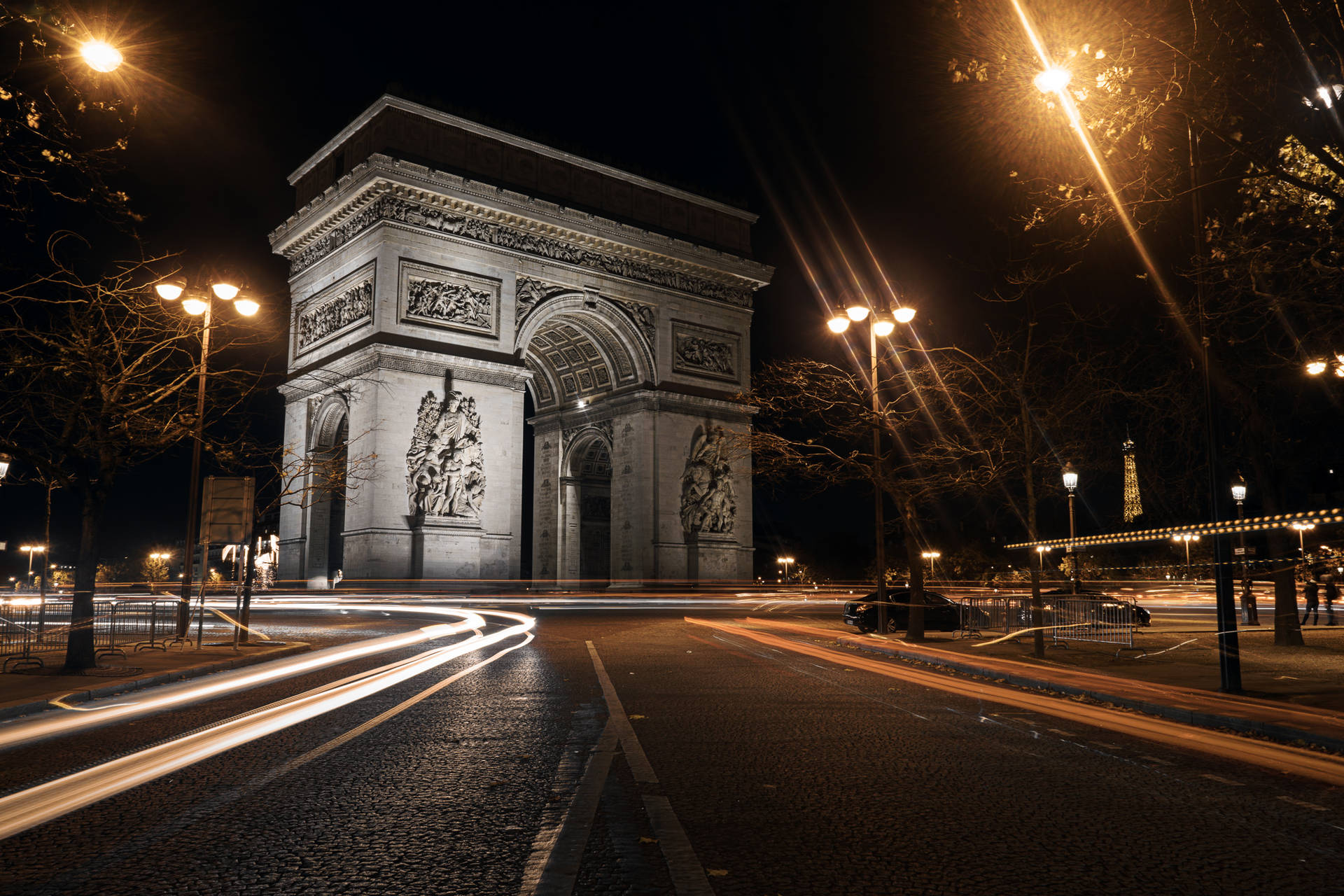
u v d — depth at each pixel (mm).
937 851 7539
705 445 77250
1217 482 17625
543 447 86875
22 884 6746
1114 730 13711
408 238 63906
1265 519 15508
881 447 33375
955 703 16719
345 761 11234
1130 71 14688
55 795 9547
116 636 32094
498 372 66125
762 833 8047
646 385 75750
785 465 33812
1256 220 17000
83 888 6656
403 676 21016
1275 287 16875
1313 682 18828
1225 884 6762
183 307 27625
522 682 19688
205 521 29828
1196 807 9023
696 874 6949
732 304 82688
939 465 32188
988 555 112438
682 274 79812
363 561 59656
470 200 66438
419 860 7289
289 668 23391
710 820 8469
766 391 37156
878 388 32375
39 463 21188
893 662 25281
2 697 16844
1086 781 10156
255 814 8727
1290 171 16062
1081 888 6680
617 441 78062
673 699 17078
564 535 84000
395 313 62500
